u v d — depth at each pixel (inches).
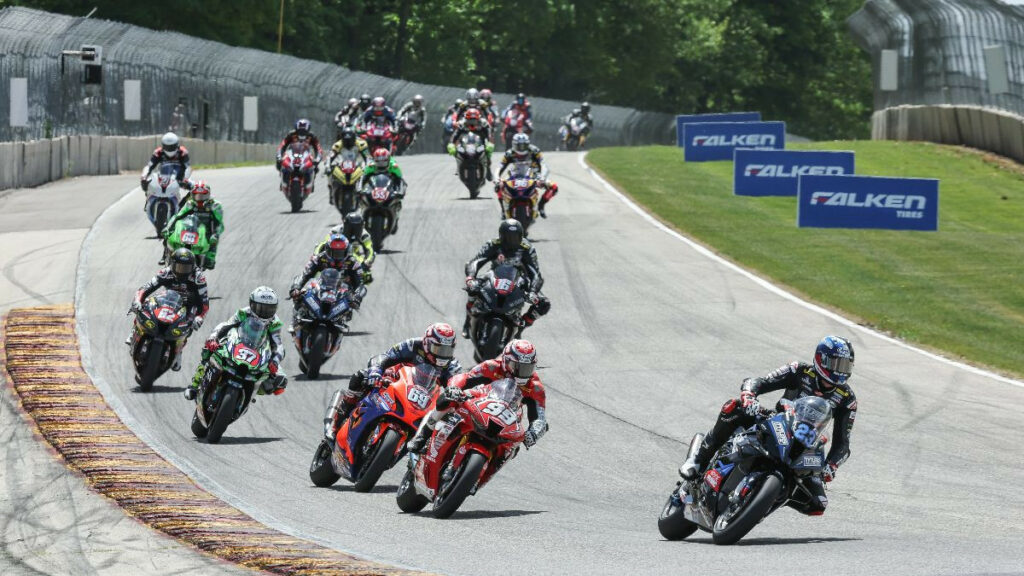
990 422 2134.6
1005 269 3644.2
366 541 1349.7
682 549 1317.7
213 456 1852.9
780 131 5925.2
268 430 2062.0
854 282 3430.1
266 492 1633.9
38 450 1819.6
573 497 1686.8
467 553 1289.4
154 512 1470.2
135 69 6171.3
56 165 5310.0
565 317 2987.2
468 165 4670.3
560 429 2090.3
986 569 1168.2
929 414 2187.5
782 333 2847.0
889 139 7116.1
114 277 3314.5
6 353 2516.0
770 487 1280.8
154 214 3764.8
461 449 1487.5
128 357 2551.7
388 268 3481.8
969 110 6250.0
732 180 5388.8
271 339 1995.6
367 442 1631.4
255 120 7106.3
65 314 2903.5
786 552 1299.2
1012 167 5738.2
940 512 1601.9
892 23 7170.3
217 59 6929.1
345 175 4001.0
